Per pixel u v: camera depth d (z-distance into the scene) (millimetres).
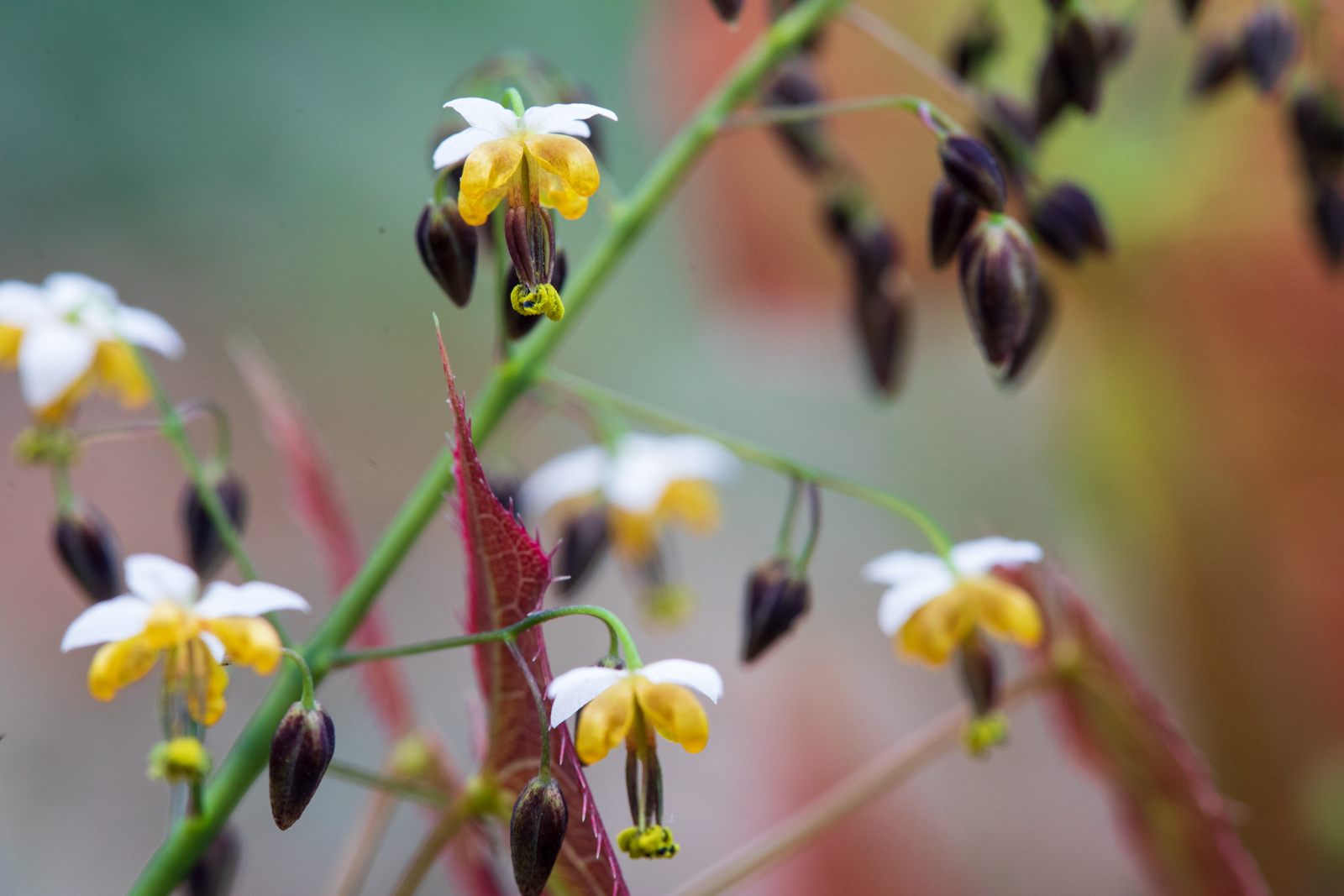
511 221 257
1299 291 423
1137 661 466
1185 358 435
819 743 445
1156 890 303
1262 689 420
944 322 470
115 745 552
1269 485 437
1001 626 280
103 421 655
